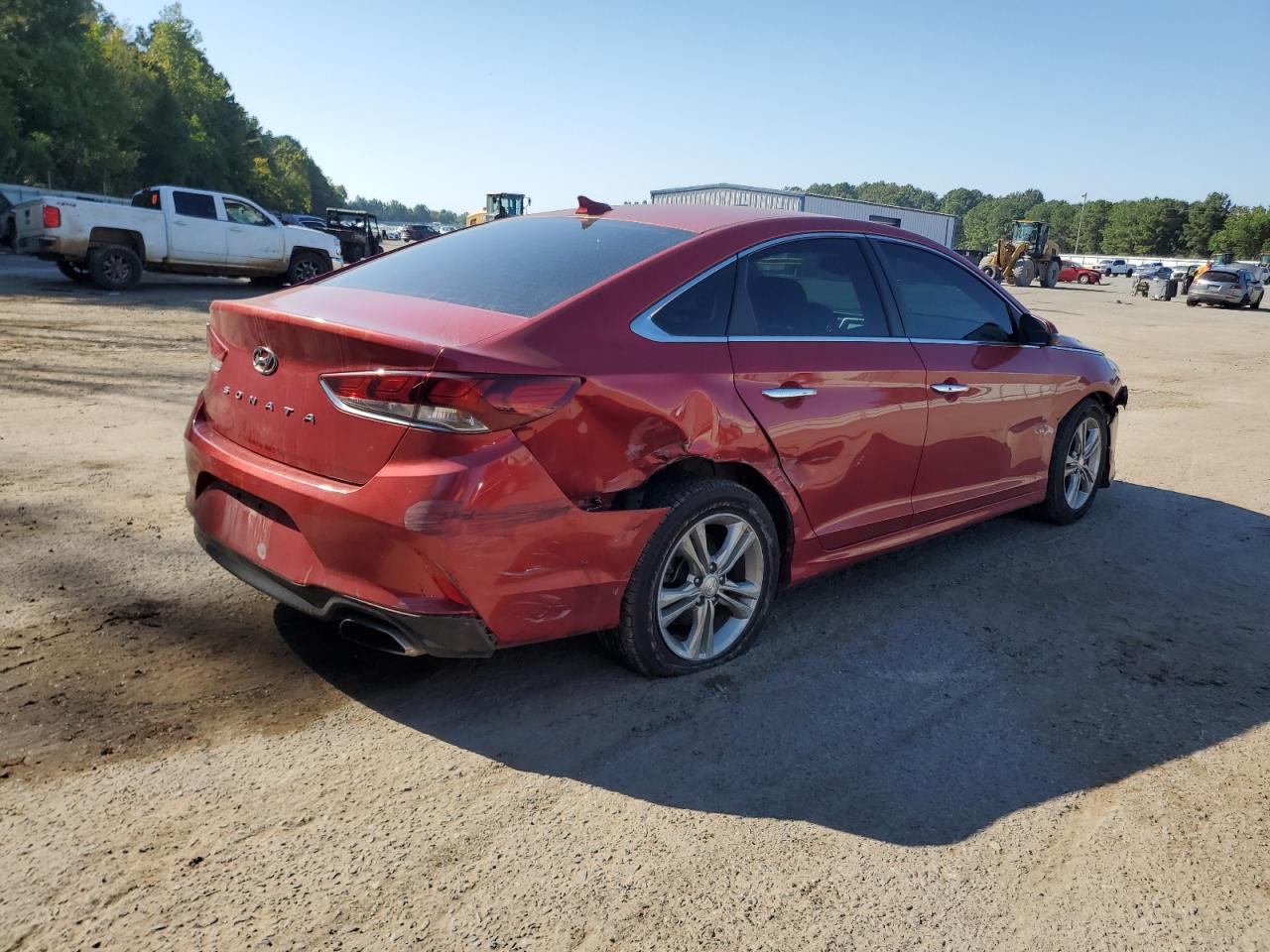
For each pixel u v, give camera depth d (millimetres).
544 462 2494
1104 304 30031
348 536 2457
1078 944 1972
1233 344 17406
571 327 2645
